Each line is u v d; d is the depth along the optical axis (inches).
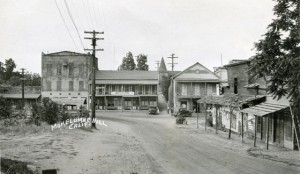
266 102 1026.1
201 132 1347.2
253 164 661.9
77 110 1779.0
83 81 2947.8
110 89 2933.1
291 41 685.3
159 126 1625.2
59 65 2950.3
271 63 696.4
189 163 677.3
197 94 2610.7
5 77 4822.8
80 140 937.5
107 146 879.1
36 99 2910.9
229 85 1454.2
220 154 792.9
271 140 973.2
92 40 1412.4
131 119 2050.9
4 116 1155.9
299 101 650.8
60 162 609.6
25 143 781.3
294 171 592.4
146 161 693.9
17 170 471.5
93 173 556.4
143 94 2938.0
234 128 1296.8
